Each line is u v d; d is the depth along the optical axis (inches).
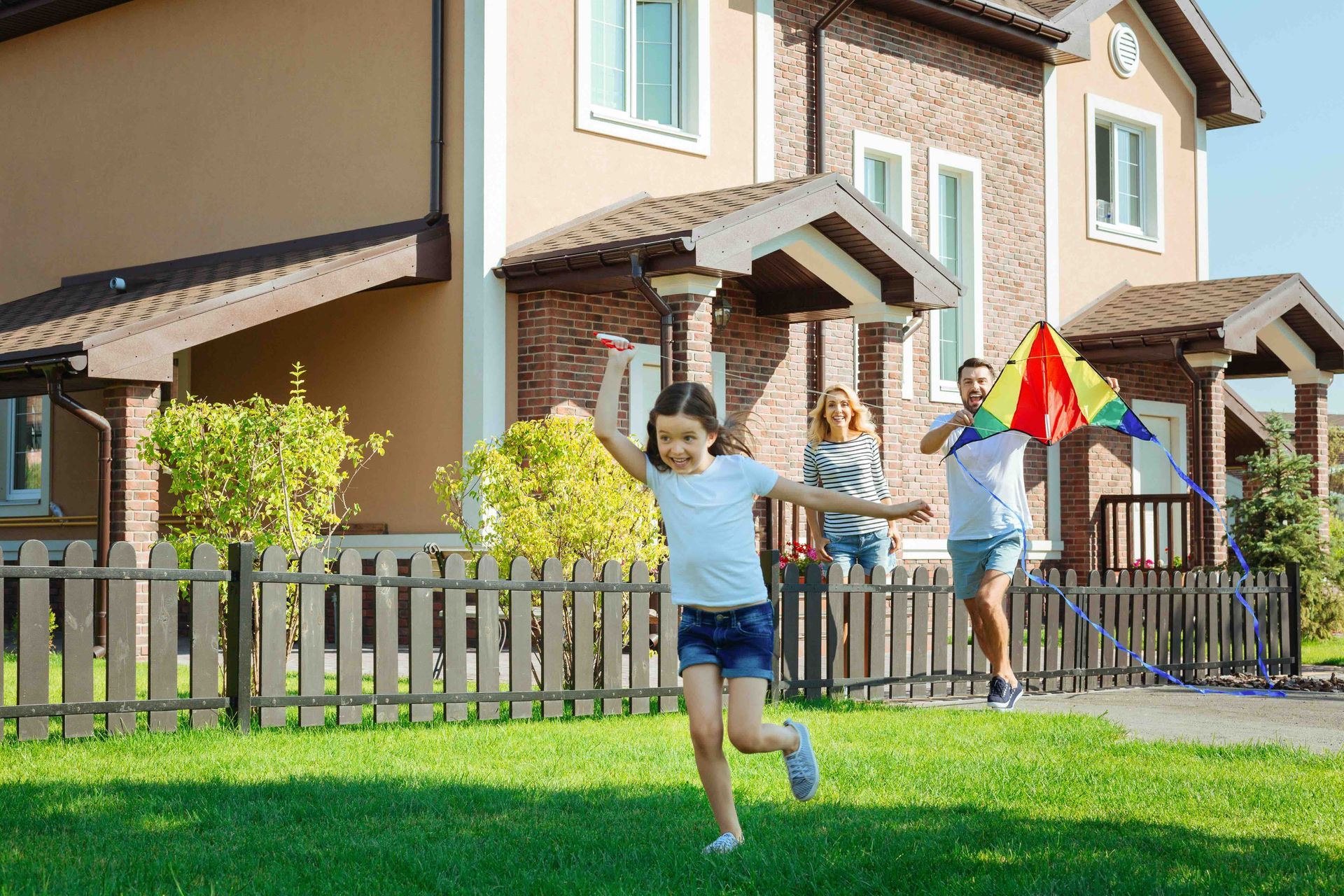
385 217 522.6
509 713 293.4
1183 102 781.3
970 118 663.1
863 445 367.6
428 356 505.7
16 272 660.7
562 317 496.4
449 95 502.3
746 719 174.9
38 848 168.1
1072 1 685.3
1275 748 255.1
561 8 515.8
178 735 251.0
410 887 152.6
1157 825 187.3
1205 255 791.1
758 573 179.3
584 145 520.4
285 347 552.1
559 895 149.9
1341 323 697.6
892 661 346.6
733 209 465.1
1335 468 1457.9
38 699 242.1
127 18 617.3
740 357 556.4
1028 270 689.0
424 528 503.5
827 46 603.2
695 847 170.6
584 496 338.6
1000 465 313.3
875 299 523.5
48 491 627.8
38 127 653.3
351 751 241.8
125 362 430.6
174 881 153.4
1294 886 156.1
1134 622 402.6
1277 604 451.8
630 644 310.3
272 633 268.4
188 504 307.3
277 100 560.7
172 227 595.8
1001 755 246.1
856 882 153.9
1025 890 150.9
